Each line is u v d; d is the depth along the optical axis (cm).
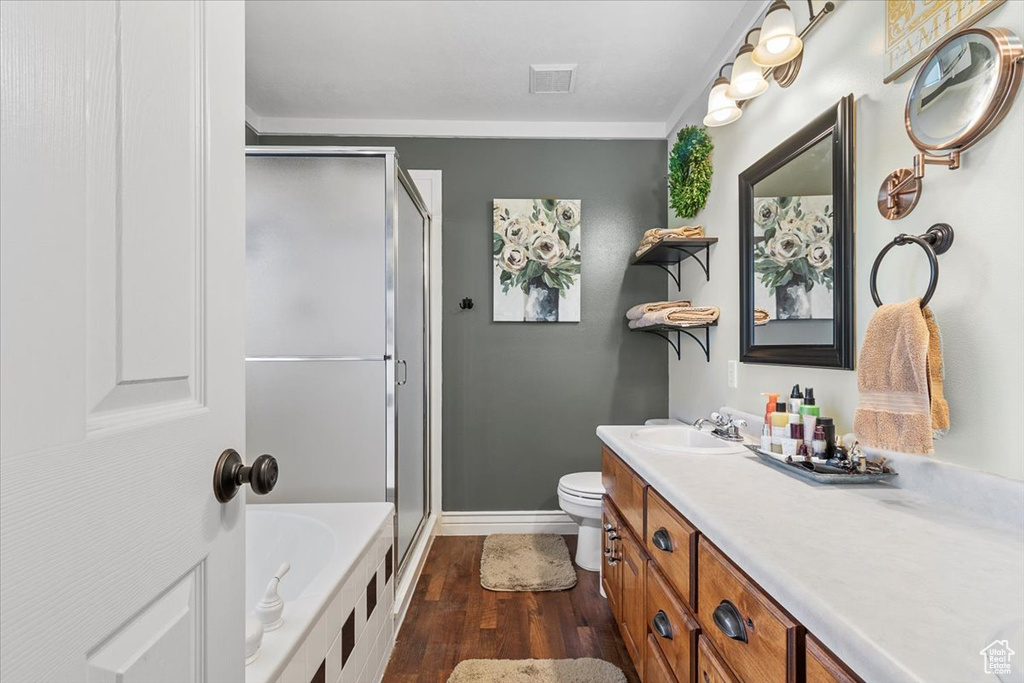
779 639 74
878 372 112
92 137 41
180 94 54
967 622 59
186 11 55
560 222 303
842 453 131
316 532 172
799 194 165
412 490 243
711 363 244
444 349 302
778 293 178
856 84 139
